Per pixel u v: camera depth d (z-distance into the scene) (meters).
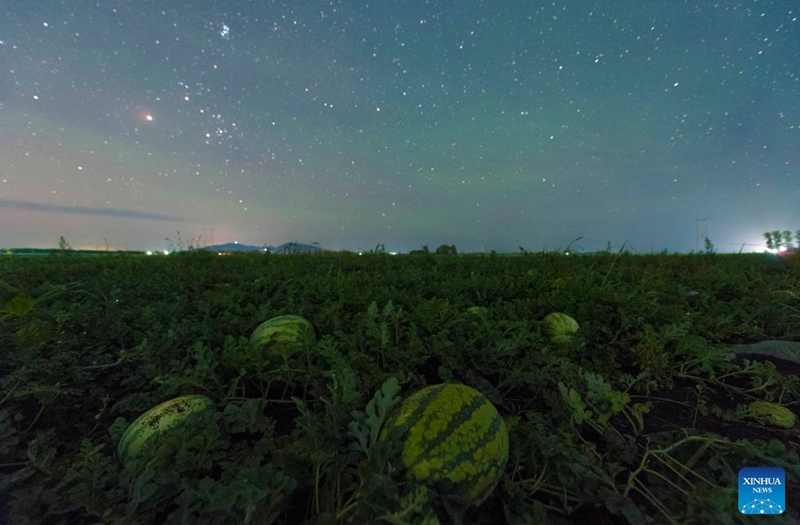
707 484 1.83
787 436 2.48
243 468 1.64
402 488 1.56
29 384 2.46
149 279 5.90
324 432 1.96
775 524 1.63
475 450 1.69
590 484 1.79
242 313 4.22
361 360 2.66
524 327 3.51
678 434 2.41
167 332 3.43
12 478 1.79
